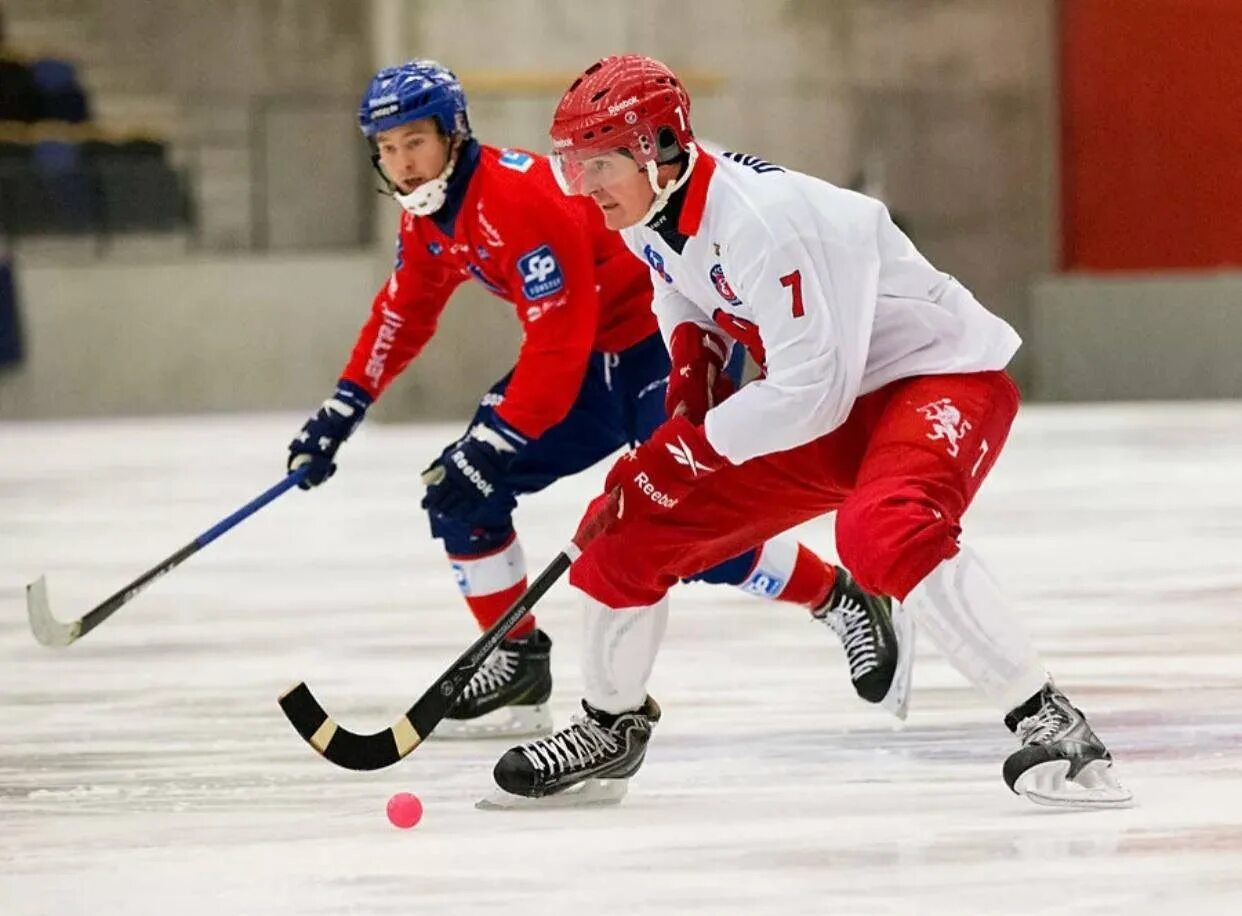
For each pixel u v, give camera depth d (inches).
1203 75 1833.2
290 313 1831.9
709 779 403.9
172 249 1876.2
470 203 438.0
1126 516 912.9
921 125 1862.7
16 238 1834.4
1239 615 620.4
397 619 663.1
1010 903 298.8
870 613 462.0
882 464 361.1
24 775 423.8
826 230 355.3
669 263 370.9
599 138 346.3
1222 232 1839.3
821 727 459.2
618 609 378.6
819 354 349.1
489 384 1734.7
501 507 469.7
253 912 304.3
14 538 939.3
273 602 709.3
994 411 373.4
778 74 1814.7
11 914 306.2
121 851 349.7
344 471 1262.3
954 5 1860.2
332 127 1956.2
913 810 367.2
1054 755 354.6
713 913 297.9
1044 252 1904.5
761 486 374.6
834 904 301.3
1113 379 1721.2
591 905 304.2
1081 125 1888.5
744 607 665.6
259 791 402.9
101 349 1812.3
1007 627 354.3
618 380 475.8
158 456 1386.6
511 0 1716.3
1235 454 1210.6
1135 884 307.3
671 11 1769.2
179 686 541.6
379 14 1723.7
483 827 363.9
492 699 467.2
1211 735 432.8
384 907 305.7
